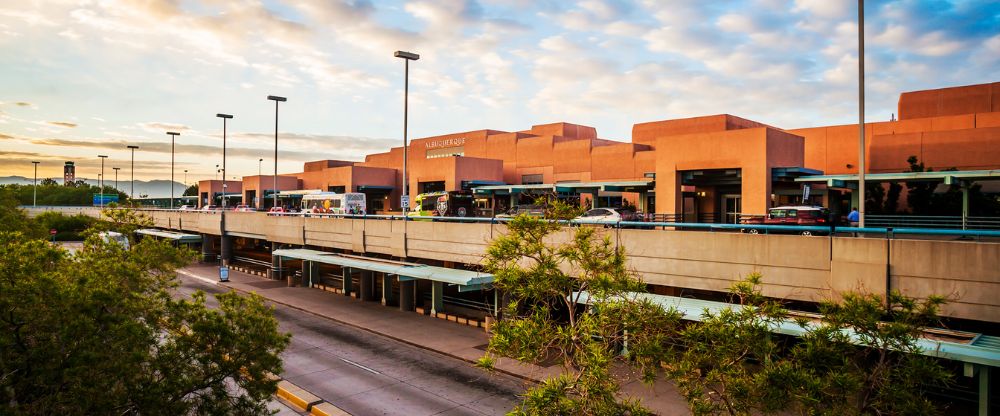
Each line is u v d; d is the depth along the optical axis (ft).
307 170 333.21
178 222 191.01
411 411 53.78
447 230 88.48
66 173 647.97
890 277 45.11
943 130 135.64
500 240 35.63
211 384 35.45
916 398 24.18
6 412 26.78
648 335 31.12
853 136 147.13
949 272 42.37
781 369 25.03
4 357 29.19
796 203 127.85
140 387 32.07
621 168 176.45
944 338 42.65
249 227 150.61
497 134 225.76
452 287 112.57
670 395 53.72
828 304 27.37
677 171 113.19
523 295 34.19
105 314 34.09
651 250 60.64
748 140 102.89
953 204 101.19
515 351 32.35
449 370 66.13
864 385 25.41
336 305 103.96
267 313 39.32
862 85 59.36
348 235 111.65
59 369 29.27
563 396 29.04
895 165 133.59
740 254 54.08
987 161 121.08
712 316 29.14
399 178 240.73
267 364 37.01
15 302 29.01
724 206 133.39
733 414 26.73
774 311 27.96
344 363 68.74
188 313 37.83
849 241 47.21
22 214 124.16
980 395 40.27
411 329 84.79
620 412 28.40
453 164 183.32
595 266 33.88
